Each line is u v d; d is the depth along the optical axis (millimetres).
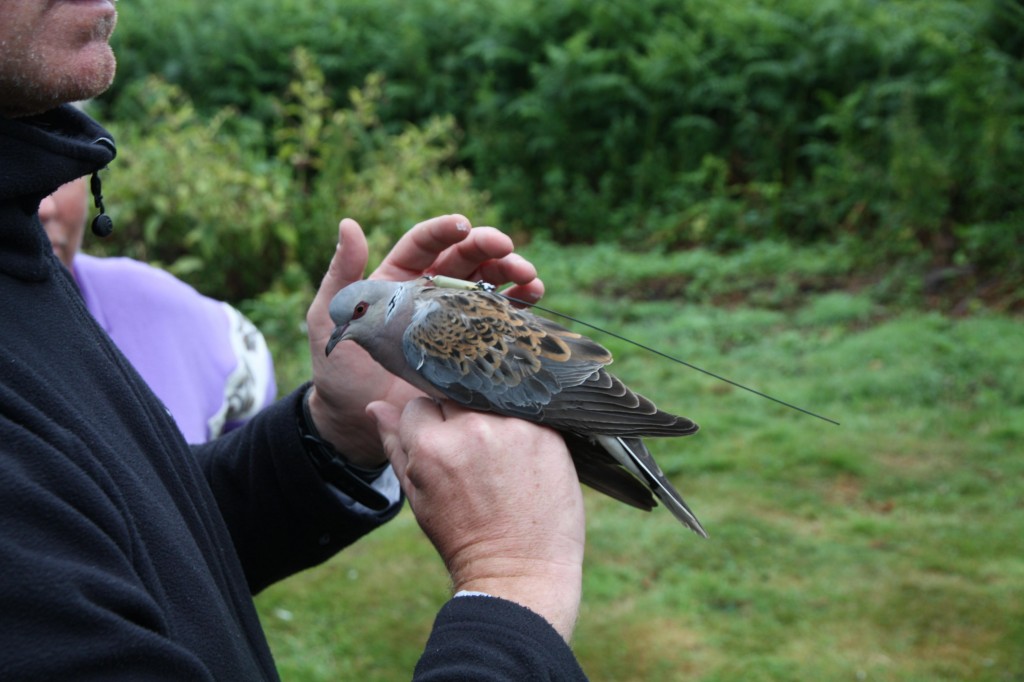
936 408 7691
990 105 10836
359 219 9359
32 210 1516
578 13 13867
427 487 1728
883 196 11359
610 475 2008
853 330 9391
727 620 5340
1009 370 8094
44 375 1434
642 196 12820
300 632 5227
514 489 1693
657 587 5645
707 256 11375
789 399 7973
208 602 1500
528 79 14109
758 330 9500
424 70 13922
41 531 1205
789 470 6918
